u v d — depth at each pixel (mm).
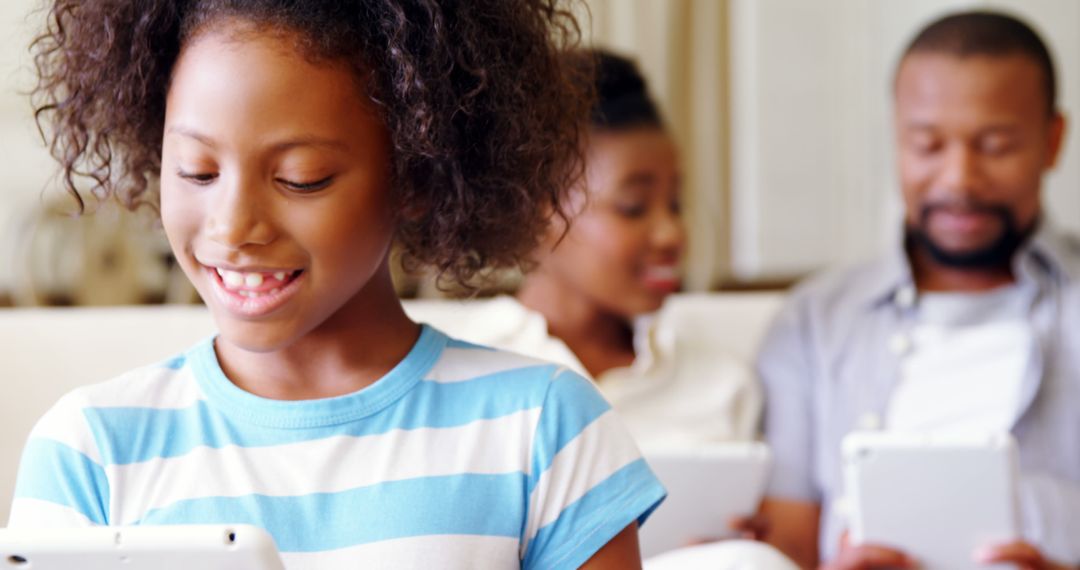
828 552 1684
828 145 3051
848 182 3078
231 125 702
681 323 1930
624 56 1689
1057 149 1772
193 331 1731
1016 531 1345
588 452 789
